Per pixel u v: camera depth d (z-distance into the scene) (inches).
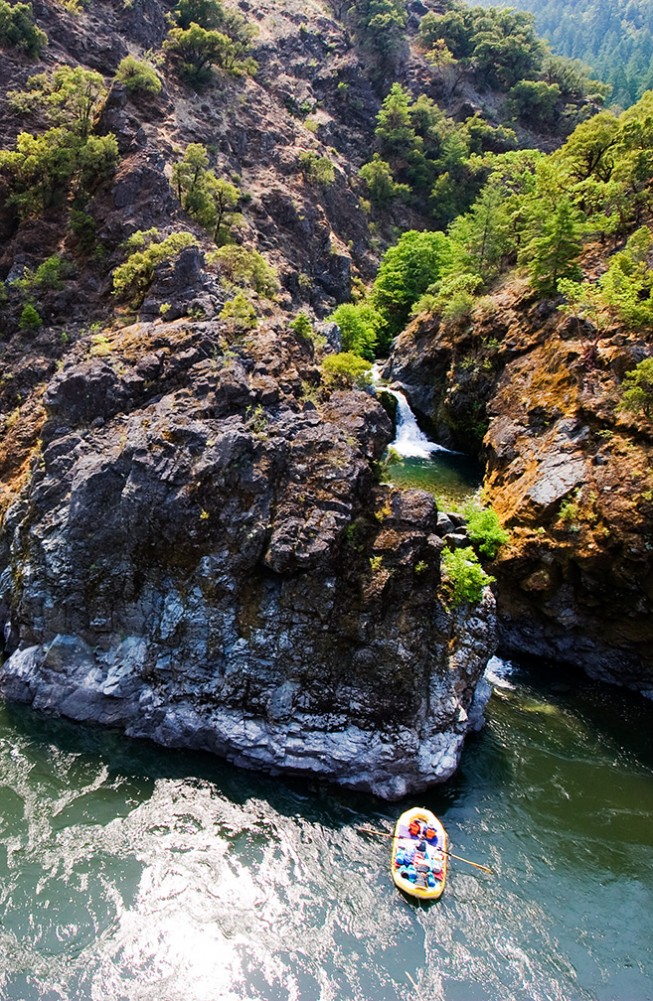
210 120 3289.9
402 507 1382.9
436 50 5241.1
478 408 2388.0
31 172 2246.6
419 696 1279.5
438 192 4643.2
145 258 1942.7
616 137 2591.0
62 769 1214.3
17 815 1117.1
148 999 882.8
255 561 1317.7
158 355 1556.3
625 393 1694.1
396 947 973.2
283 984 912.9
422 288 3385.8
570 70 5369.1
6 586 1481.3
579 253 2260.1
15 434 1753.2
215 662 1301.7
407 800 1211.2
